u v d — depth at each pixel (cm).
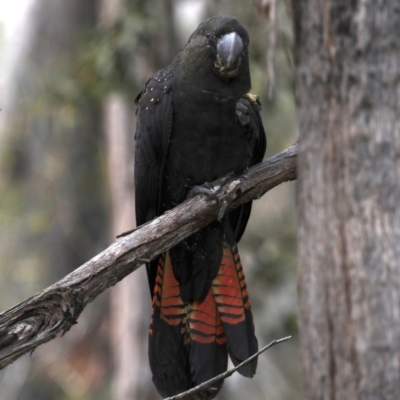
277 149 2041
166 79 1023
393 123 668
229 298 1010
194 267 1013
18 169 2428
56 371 2384
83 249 2442
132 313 2083
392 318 652
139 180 1066
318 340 681
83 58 1834
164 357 1011
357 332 659
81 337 2389
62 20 2497
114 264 838
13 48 2473
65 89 1862
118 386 2127
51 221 2405
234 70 970
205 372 990
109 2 2148
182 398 768
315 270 688
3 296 2355
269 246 1927
